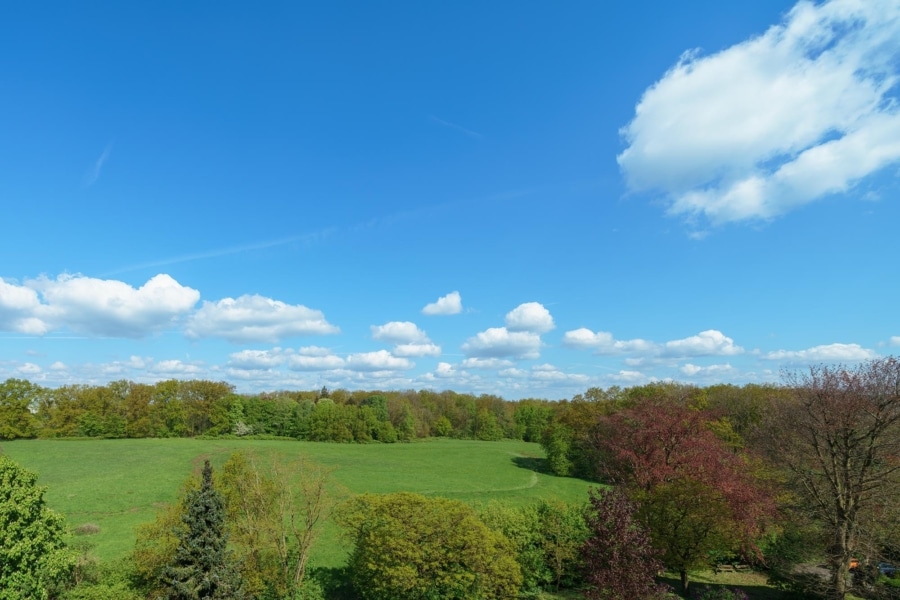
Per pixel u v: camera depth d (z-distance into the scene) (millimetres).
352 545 36094
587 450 76188
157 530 26328
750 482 33125
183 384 113625
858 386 27500
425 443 116312
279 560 29156
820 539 29188
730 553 34031
